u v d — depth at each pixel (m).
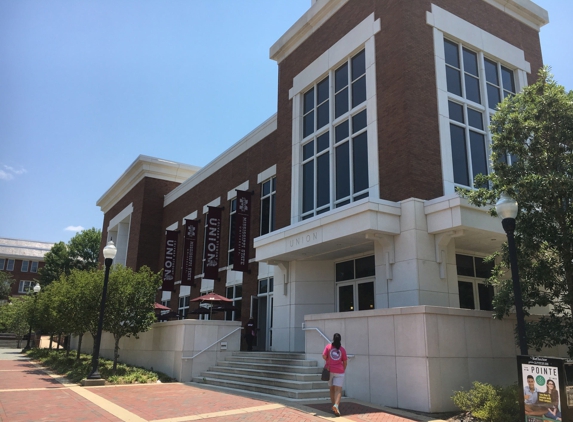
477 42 17.81
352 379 12.36
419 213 14.27
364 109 17.09
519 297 8.62
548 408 7.34
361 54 17.80
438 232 14.12
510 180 11.00
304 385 12.48
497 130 11.86
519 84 18.97
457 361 11.01
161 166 38.47
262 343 22.52
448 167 15.46
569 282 10.63
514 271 8.77
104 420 9.30
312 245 16.11
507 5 19.53
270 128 25.38
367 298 16.58
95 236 69.06
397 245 14.50
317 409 10.49
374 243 15.42
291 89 21.23
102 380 15.40
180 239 34.16
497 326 12.18
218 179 30.14
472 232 13.98
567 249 10.48
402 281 14.12
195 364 17.38
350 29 18.33
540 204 10.80
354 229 14.44
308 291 18.39
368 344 12.09
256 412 10.11
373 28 17.03
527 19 20.34
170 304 34.06
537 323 11.45
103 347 26.78
